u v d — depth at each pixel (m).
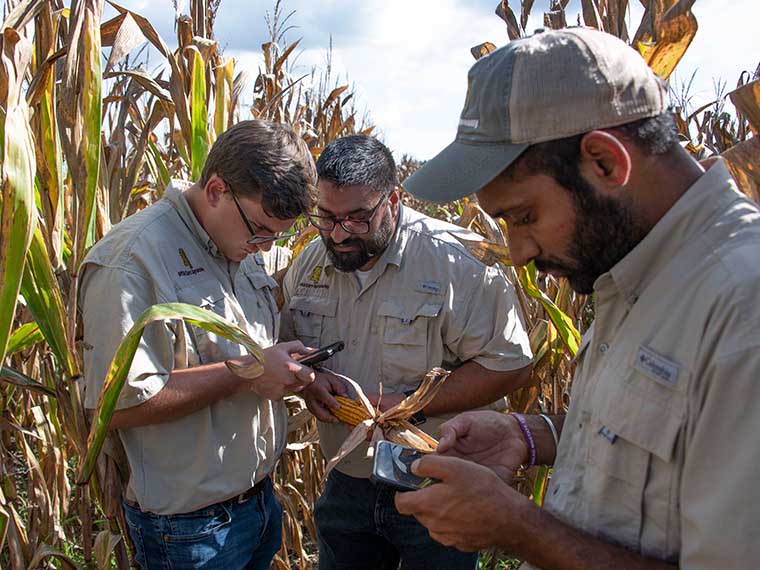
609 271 1.26
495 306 2.34
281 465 3.30
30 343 2.28
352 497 2.45
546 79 1.16
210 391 1.91
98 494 2.15
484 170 1.20
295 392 2.23
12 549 2.28
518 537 1.25
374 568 2.60
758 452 1.02
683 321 1.14
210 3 3.17
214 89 3.07
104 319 1.85
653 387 1.16
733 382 1.04
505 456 1.70
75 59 1.95
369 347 2.39
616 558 1.19
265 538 2.37
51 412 3.09
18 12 1.83
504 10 2.66
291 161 1.92
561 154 1.17
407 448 1.68
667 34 2.07
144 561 2.07
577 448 1.36
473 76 1.29
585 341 1.48
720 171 1.19
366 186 2.12
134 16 2.65
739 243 1.12
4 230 1.63
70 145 1.97
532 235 1.27
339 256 2.25
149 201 3.57
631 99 1.16
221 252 2.09
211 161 1.98
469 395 2.34
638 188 1.18
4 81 1.67
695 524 1.07
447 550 2.36
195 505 1.99
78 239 2.01
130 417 1.85
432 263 2.33
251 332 2.19
